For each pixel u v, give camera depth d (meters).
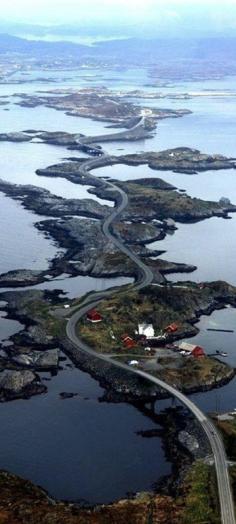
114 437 192.62
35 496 162.38
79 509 157.62
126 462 181.38
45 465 180.00
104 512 156.25
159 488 170.38
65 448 187.12
